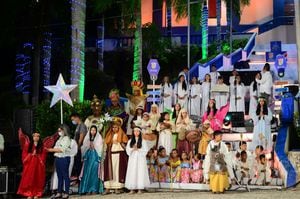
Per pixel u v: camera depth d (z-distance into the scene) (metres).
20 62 39.38
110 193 18.02
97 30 44.47
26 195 17.09
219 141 17.89
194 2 39.47
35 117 22.92
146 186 18.08
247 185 18.73
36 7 36.50
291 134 21.36
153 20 47.03
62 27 39.31
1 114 31.16
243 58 34.69
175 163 19.69
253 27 49.88
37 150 17.30
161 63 46.72
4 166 17.70
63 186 16.98
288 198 15.85
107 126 18.70
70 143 17.17
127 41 48.47
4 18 34.34
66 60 41.66
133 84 23.48
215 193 17.50
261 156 19.61
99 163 18.12
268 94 24.97
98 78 39.59
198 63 35.00
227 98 25.42
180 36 49.03
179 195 17.08
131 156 18.02
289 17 49.00
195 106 25.83
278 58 30.64
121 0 36.19
